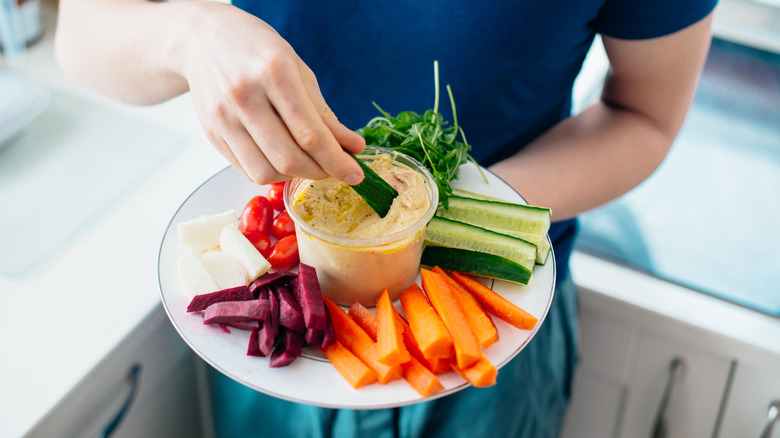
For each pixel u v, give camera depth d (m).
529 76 0.95
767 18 1.39
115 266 1.00
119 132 1.25
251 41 0.62
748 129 1.35
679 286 1.17
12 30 1.35
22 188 1.12
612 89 1.03
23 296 0.94
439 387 0.64
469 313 0.71
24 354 0.88
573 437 1.50
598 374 1.37
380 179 0.70
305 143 0.59
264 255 0.81
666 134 1.02
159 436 1.15
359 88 1.00
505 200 0.85
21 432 0.80
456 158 0.87
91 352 0.89
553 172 0.93
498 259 0.75
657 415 1.36
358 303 0.74
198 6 0.72
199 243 0.78
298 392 0.64
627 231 1.24
